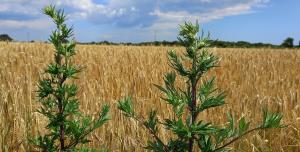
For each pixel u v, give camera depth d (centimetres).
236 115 496
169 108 503
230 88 689
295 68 1132
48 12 168
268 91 695
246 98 570
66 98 172
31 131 406
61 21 169
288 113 534
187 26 137
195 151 363
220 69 966
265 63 1234
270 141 452
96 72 828
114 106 498
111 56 1205
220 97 139
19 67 834
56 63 170
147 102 548
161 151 143
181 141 142
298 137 454
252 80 838
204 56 138
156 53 1400
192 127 132
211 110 516
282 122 467
